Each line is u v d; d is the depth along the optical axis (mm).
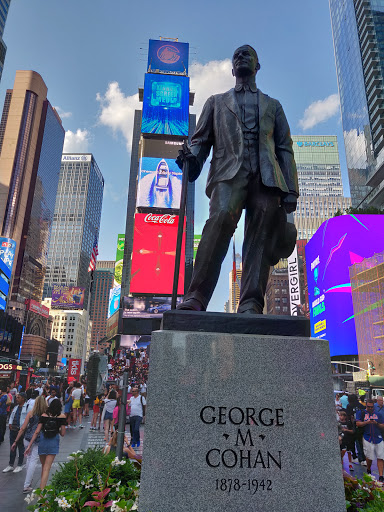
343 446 9773
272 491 2906
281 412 3109
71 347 170750
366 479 3578
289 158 4340
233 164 4035
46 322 147625
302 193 180750
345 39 92562
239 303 4090
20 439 9109
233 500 2857
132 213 107125
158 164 86125
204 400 3064
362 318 49250
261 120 4211
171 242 72688
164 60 95000
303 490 2943
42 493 3344
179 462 2908
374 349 47000
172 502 2826
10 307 132250
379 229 55688
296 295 71375
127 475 3799
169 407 3027
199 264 3867
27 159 161125
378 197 73938
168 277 70438
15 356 69812
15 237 151000
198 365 3139
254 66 4516
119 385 12062
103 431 15609
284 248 4234
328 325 56094
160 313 67812
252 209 4148
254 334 3379
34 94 169375
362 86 82562
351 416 10406
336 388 38469
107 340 95938
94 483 3482
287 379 3193
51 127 177750
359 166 84188
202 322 3373
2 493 7215
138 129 118938
